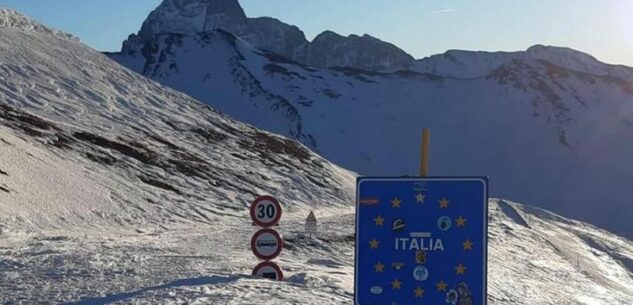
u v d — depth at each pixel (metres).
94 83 83.69
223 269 16.33
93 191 48.38
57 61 85.19
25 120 60.97
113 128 71.06
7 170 42.75
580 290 37.75
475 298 6.62
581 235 63.91
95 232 36.78
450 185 6.71
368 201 6.83
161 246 25.77
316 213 64.50
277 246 14.19
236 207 59.72
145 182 57.31
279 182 73.12
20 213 36.22
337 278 15.84
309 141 194.62
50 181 45.69
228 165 73.00
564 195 188.50
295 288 12.93
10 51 81.50
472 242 6.64
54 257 17.97
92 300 11.14
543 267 42.56
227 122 90.50
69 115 70.44
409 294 6.71
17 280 13.69
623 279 51.38
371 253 6.79
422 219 6.73
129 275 14.62
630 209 181.00
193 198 58.19
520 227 55.88
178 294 11.43
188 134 79.38
